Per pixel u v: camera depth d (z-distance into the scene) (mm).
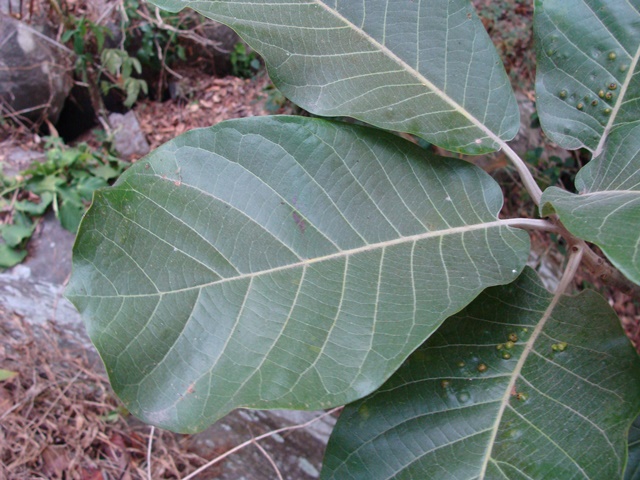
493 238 248
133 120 1242
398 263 241
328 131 257
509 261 239
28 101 1174
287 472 537
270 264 235
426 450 235
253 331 224
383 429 240
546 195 237
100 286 223
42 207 863
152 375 218
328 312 227
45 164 927
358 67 275
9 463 525
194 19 1414
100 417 576
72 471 531
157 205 235
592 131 283
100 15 1317
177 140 243
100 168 1021
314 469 545
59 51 1213
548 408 233
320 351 218
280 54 271
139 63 1345
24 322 658
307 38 274
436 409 241
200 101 1401
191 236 234
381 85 273
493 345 249
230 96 1411
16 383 588
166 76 1439
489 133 271
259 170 246
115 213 230
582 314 248
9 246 816
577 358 239
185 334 223
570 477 218
